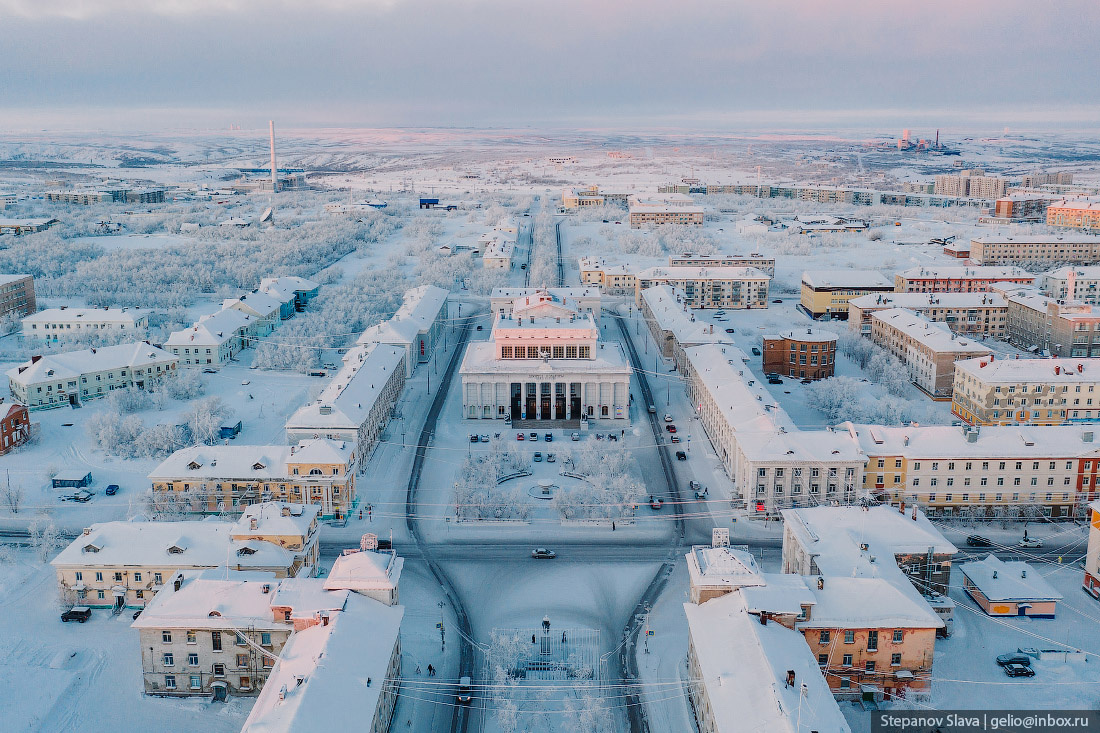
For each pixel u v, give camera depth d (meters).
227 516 174.38
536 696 120.62
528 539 168.50
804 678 101.19
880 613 117.12
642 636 135.38
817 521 143.00
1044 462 173.12
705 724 108.44
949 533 170.62
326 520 175.12
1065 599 145.50
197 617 117.88
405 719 114.81
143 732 112.06
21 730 110.81
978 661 127.38
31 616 138.25
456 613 142.12
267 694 99.81
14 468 199.12
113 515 176.62
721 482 193.62
